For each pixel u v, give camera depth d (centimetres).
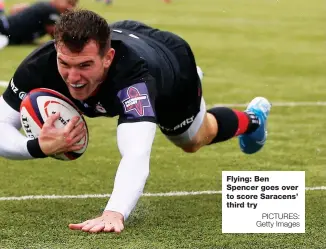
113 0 7175
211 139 1669
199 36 4700
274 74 3384
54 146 1277
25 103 1320
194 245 1297
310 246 1310
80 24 1182
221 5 7019
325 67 3609
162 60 1413
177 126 1541
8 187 1691
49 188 1688
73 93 1238
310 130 2336
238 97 2823
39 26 4069
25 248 1270
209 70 3453
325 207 1548
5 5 6162
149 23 5303
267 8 6781
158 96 1382
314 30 5125
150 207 1542
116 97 1265
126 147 1227
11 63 3500
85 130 1333
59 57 1201
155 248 1270
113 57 1259
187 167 1902
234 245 1306
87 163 1927
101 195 1638
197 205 1569
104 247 1268
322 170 1883
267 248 1295
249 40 4572
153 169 1873
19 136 1322
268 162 1961
